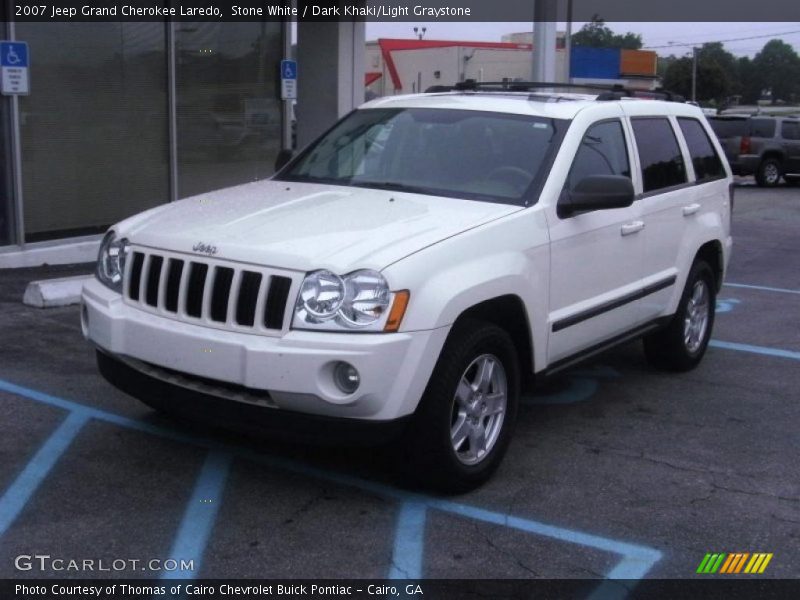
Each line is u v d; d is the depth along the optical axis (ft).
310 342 14.34
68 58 34.53
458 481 16.17
